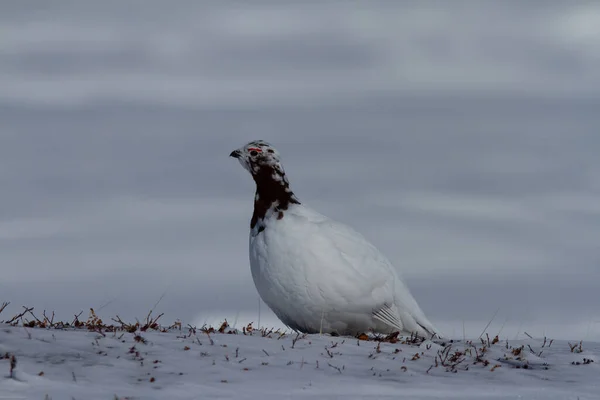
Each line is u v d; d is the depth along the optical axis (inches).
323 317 580.4
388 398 424.8
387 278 586.2
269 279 581.9
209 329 569.9
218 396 413.1
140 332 525.3
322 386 438.6
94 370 440.8
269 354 495.8
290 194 593.0
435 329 611.2
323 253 568.1
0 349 463.2
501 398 434.9
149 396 407.8
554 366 516.4
